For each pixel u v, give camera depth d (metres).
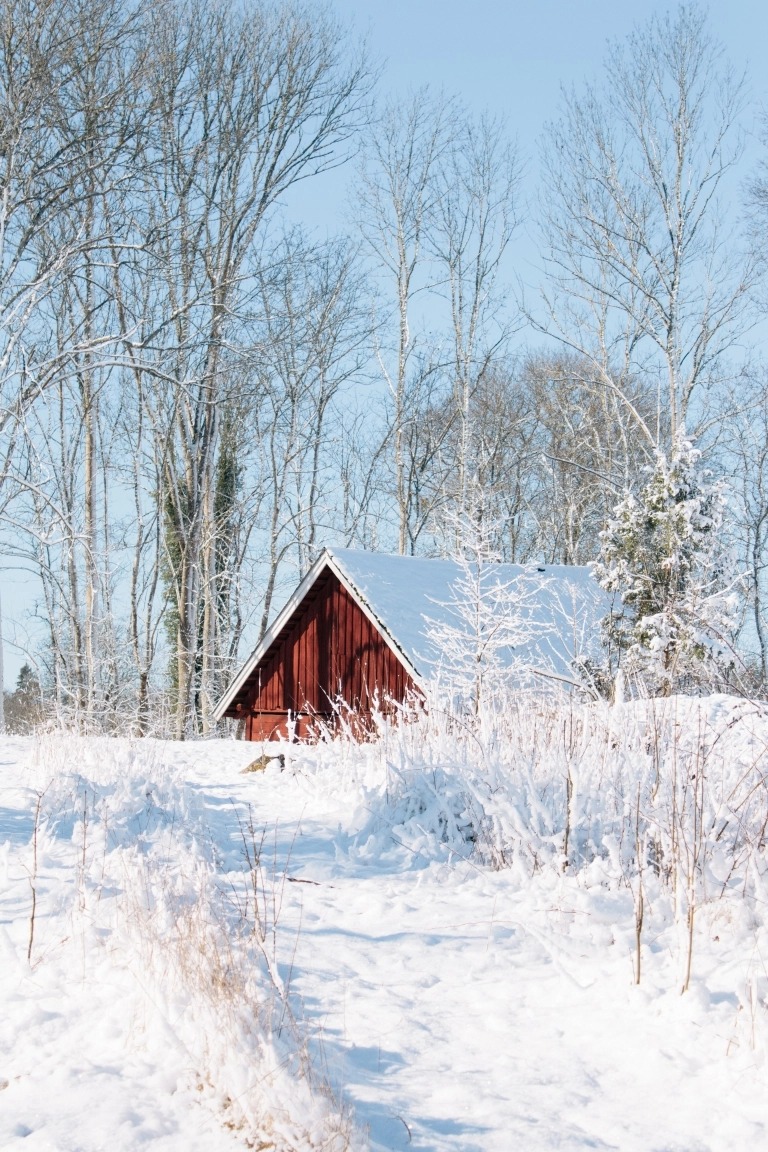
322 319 33.81
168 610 36.59
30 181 22.81
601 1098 4.46
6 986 5.53
